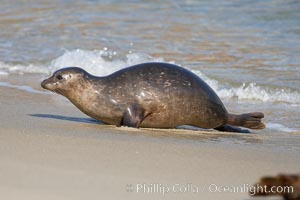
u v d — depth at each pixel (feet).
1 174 75.05
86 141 99.86
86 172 79.92
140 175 81.71
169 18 245.65
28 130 107.14
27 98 146.41
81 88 118.11
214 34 220.43
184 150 98.53
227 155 97.55
